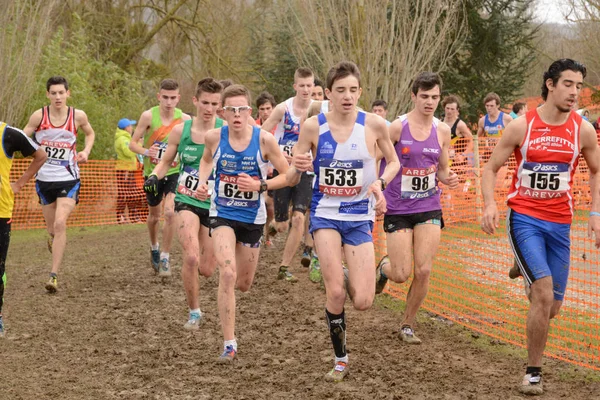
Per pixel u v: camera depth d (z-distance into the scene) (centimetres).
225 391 486
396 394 472
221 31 2684
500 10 2069
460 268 860
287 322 665
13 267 960
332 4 1794
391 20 1772
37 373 525
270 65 2642
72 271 923
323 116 499
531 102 2759
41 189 833
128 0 2508
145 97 2122
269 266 925
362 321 668
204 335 626
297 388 491
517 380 504
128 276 888
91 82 1947
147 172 862
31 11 1484
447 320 670
